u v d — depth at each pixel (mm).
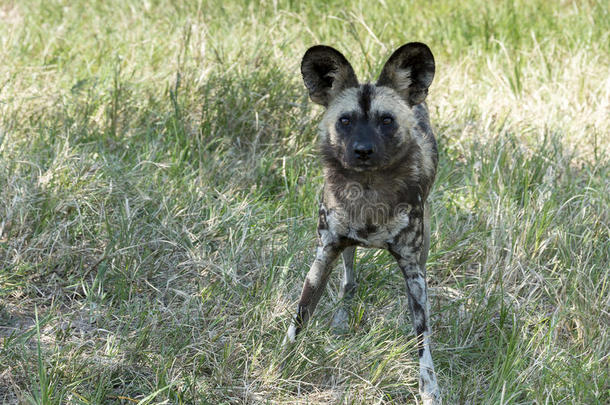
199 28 11227
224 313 6484
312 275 5902
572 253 7062
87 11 13250
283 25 11828
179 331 6062
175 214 7449
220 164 8406
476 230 7605
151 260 6992
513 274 7004
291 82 9664
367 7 13102
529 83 11094
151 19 12547
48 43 11344
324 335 6125
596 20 12656
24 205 7113
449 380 5902
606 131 9805
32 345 5887
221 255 7121
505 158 8727
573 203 8055
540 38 12312
